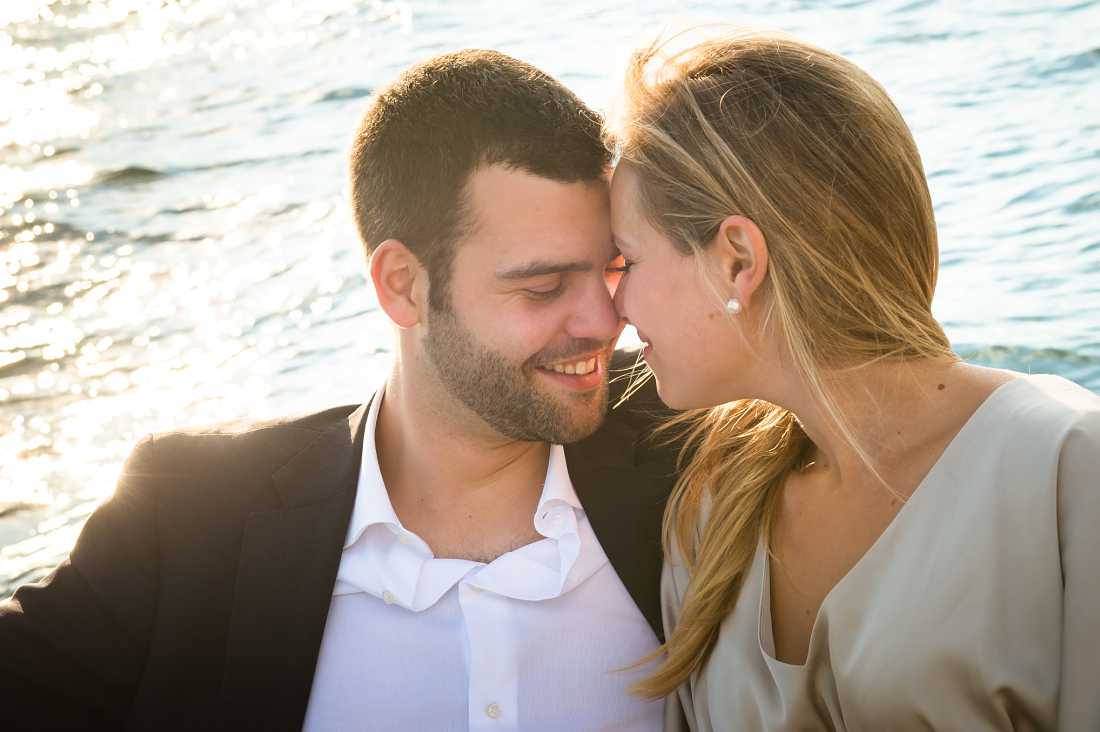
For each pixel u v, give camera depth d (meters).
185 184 8.90
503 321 2.23
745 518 2.20
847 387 2.02
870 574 1.97
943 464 1.92
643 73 2.16
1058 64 8.53
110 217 8.35
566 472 2.43
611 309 2.25
